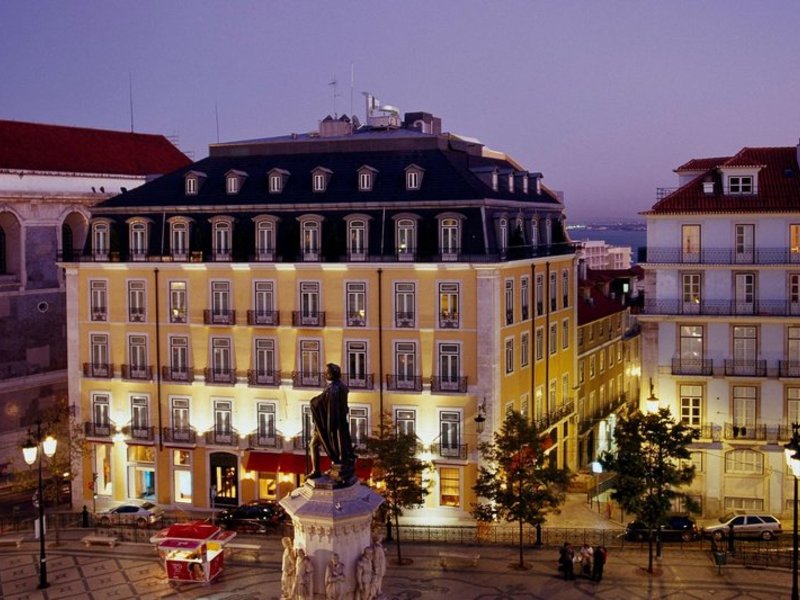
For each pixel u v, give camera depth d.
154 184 57.94
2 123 69.00
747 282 49.34
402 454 44.34
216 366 54.66
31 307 65.19
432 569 42.38
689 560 43.00
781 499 48.38
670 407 49.84
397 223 50.94
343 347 52.16
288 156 56.81
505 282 51.44
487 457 45.47
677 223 49.97
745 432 48.66
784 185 50.03
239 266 53.44
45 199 65.31
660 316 49.81
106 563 44.34
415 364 51.00
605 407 69.94
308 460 46.34
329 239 51.97
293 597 23.02
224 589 40.34
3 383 63.06
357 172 53.22
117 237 56.53
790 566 41.75
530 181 61.22
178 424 55.47
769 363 49.00
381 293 51.28
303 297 52.84
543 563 43.03
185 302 55.06
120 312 56.41
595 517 51.03
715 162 54.41
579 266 73.56
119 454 56.47
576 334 63.28
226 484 54.69
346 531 22.81
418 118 65.44
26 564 44.41
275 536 48.41
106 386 56.84
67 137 73.12
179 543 40.00
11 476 62.88
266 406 53.69
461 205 50.16
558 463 58.97
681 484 44.44
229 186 55.38
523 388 54.09
